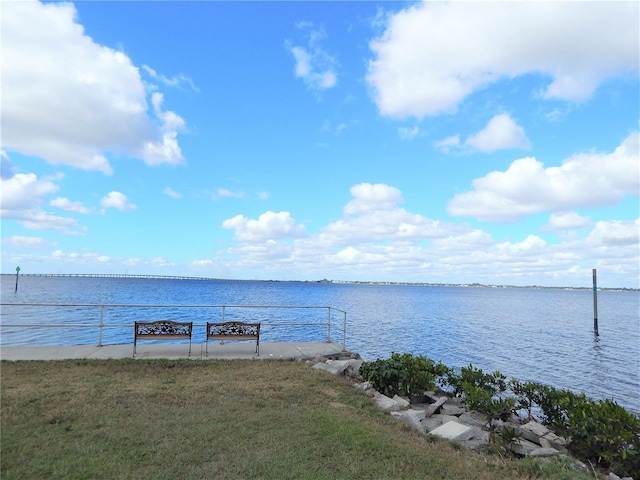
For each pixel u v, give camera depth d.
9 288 85.38
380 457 4.70
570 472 4.76
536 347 26.91
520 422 8.52
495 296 144.75
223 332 10.37
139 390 6.99
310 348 11.61
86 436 4.90
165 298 64.19
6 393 6.49
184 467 4.21
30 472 3.97
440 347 25.27
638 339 32.56
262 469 4.23
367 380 8.80
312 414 6.11
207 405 6.36
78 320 31.08
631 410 13.77
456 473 4.43
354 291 143.88
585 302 111.81
